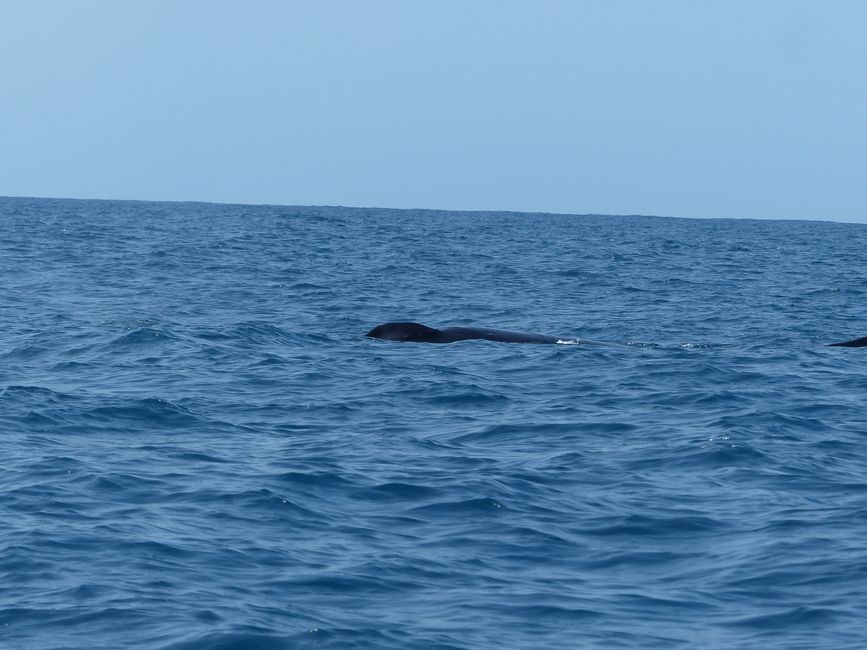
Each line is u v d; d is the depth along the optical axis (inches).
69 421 1755.7
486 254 6929.1
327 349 2664.9
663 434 1750.7
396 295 4254.4
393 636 943.7
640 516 1305.4
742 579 1104.2
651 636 964.6
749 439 1697.8
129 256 5777.6
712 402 2036.2
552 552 1184.8
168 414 1846.7
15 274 4598.9
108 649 903.1
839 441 1739.7
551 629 977.5
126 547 1140.5
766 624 992.9
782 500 1378.0
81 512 1258.0
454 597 1045.2
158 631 935.0
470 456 1595.7
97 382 2158.0
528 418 1886.1
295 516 1277.1
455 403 2014.0
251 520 1256.2
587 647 940.6
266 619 965.2
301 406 1964.8
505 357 2546.8
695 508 1341.0
